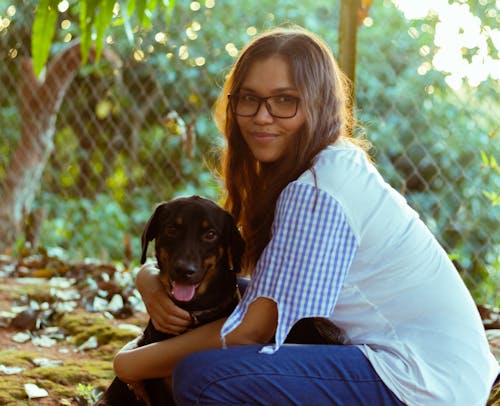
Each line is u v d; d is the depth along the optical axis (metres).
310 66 2.72
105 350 4.23
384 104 6.48
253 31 6.98
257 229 2.95
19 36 7.26
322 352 2.54
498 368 2.76
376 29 6.69
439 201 5.66
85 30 3.76
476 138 5.82
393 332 2.57
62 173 7.71
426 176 6.24
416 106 6.14
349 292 2.60
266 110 2.73
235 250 2.96
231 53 6.82
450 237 5.61
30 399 3.50
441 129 6.20
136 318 4.84
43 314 4.81
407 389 2.47
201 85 6.80
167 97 6.84
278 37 2.78
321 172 2.58
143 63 6.85
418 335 2.55
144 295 2.97
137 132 7.03
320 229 2.50
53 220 7.47
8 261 6.43
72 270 6.04
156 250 2.97
